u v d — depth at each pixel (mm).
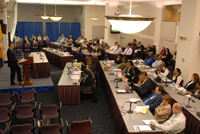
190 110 4887
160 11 14219
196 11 7723
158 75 7488
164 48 13102
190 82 6523
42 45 19125
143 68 9234
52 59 13242
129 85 6590
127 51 13578
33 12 23969
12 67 8203
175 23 12688
